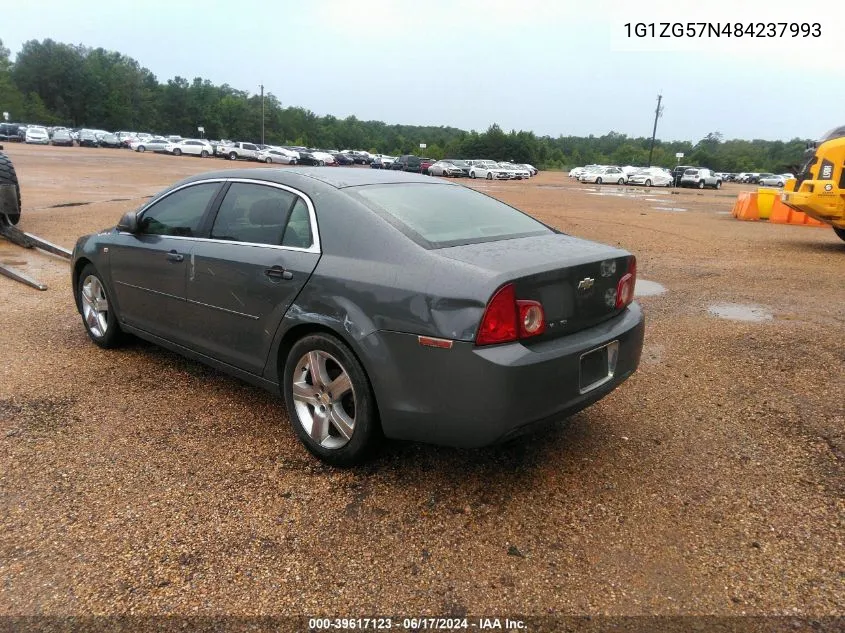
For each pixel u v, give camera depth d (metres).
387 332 2.94
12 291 6.83
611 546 2.75
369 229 3.21
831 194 11.48
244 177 3.95
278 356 3.53
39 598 2.39
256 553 2.67
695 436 3.77
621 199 28.09
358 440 3.16
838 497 3.12
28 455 3.40
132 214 4.49
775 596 2.45
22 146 58.16
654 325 6.12
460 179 50.25
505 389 2.74
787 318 6.38
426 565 2.62
